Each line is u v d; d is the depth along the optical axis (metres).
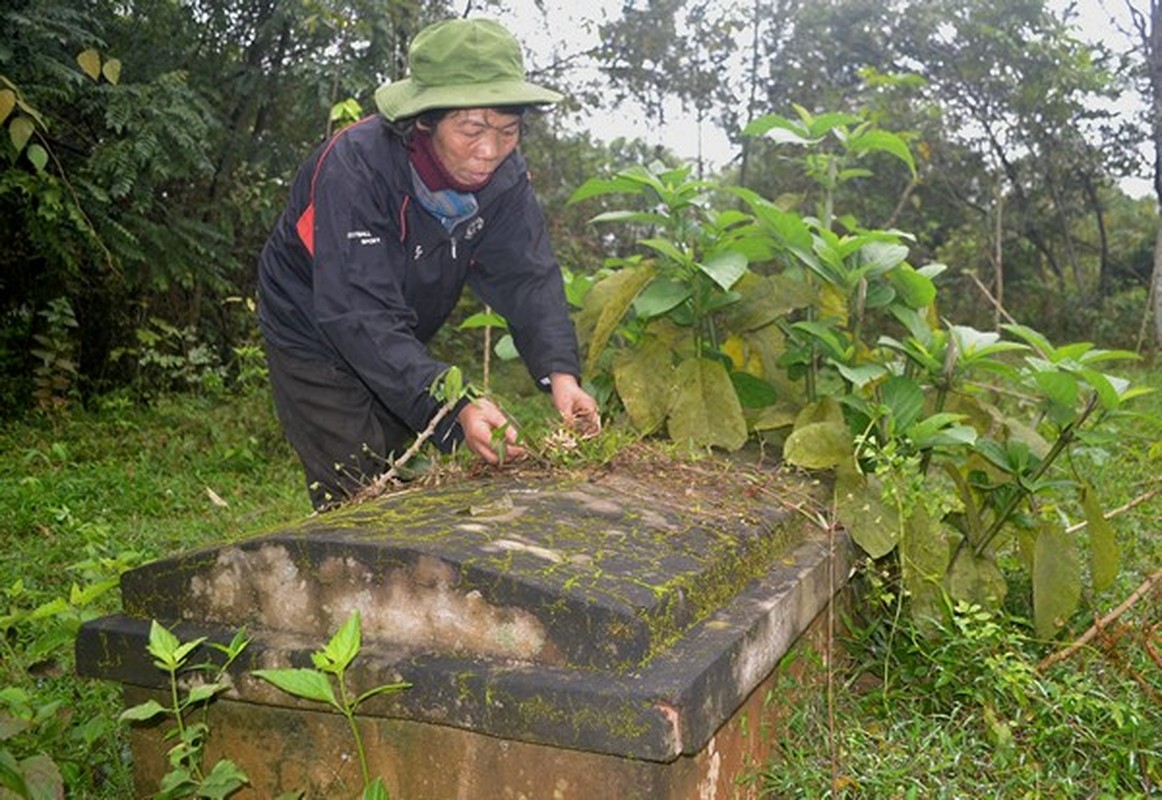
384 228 3.13
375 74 10.49
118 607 3.89
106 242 9.23
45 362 9.15
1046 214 20.95
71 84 8.83
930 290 3.63
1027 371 3.55
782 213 3.58
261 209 10.27
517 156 3.53
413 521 2.39
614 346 4.39
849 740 2.62
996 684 2.80
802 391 3.90
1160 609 3.46
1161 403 10.01
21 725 2.21
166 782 2.18
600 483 2.85
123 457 7.71
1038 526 3.42
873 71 4.45
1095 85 18.19
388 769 2.22
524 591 2.06
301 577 2.25
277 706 2.24
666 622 2.11
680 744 1.92
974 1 17.84
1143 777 2.61
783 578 2.60
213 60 10.69
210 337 10.77
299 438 3.54
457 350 11.68
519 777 2.10
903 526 3.19
